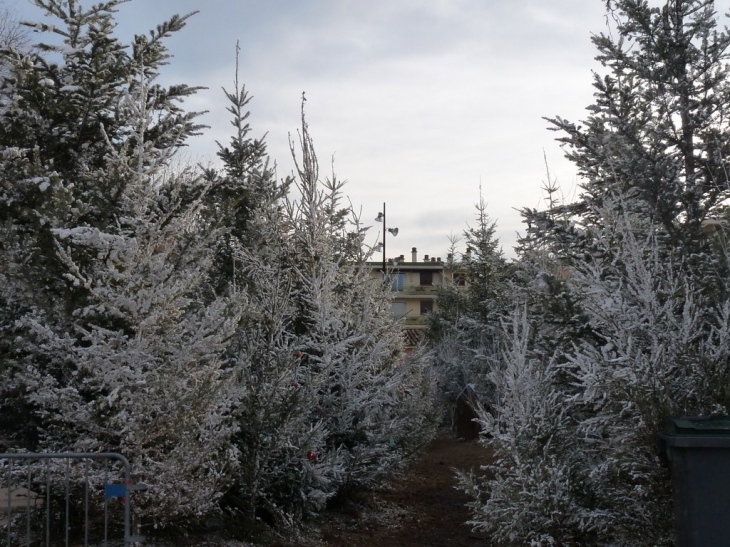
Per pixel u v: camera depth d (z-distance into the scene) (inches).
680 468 188.7
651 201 289.1
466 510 382.6
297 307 376.8
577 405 272.2
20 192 263.7
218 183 323.6
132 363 240.2
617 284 261.7
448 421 743.1
